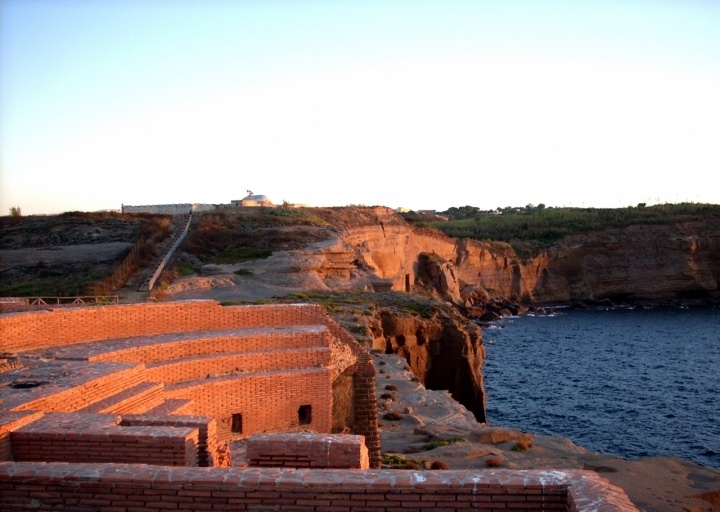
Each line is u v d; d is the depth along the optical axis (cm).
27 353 1816
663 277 13450
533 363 7662
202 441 1266
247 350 2098
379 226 10088
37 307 2467
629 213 15350
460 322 5803
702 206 15800
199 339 2030
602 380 6700
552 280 13350
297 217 8625
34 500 916
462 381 5553
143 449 1123
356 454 1109
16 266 6259
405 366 4534
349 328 4691
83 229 7681
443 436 3117
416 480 878
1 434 1122
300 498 880
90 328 2022
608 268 13512
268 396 1966
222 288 5909
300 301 5241
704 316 11731
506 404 5806
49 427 1166
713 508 2505
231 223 7981
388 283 7069
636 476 2802
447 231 14888
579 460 2977
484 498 864
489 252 12712
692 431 4825
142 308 2134
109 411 1430
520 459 2916
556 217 15750
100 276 5866
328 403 2062
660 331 10112
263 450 1128
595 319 11481
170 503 896
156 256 6775
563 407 5638
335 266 7019
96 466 943
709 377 6819
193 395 1806
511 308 12094
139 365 1694
